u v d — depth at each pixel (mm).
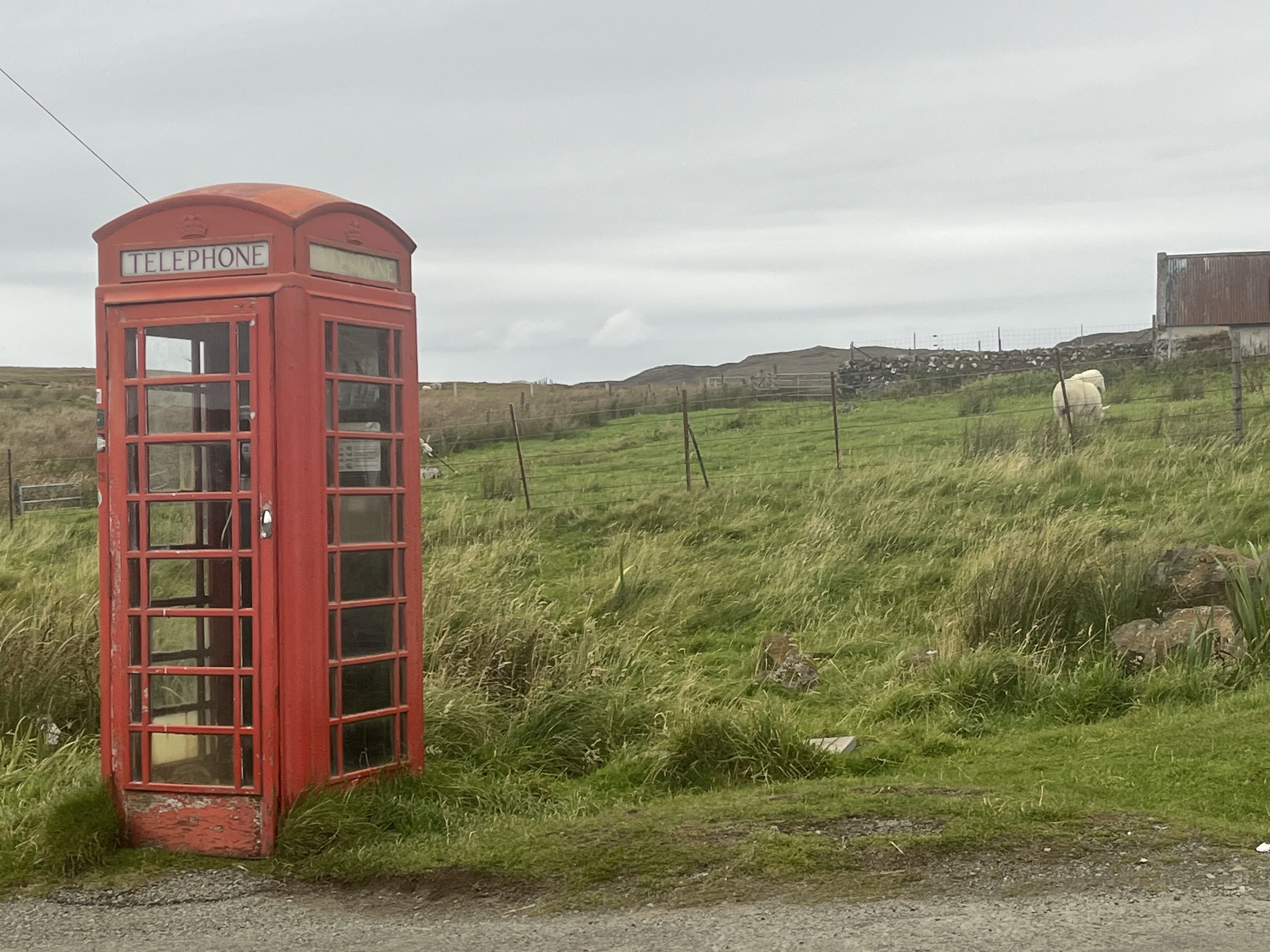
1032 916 4449
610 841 5699
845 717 9133
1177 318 45594
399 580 6848
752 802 6289
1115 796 6301
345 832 6039
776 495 18297
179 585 6352
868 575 14031
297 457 6199
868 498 17094
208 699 6258
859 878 5027
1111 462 17562
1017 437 20734
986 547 13648
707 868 5289
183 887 5664
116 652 6395
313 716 6254
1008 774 7062
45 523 20156
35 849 6094
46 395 60656
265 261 6219
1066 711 8570
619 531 17234
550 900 5105
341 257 6543
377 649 6730
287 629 6188
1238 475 15922
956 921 4434
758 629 12625
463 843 5926
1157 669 9055
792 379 51125
